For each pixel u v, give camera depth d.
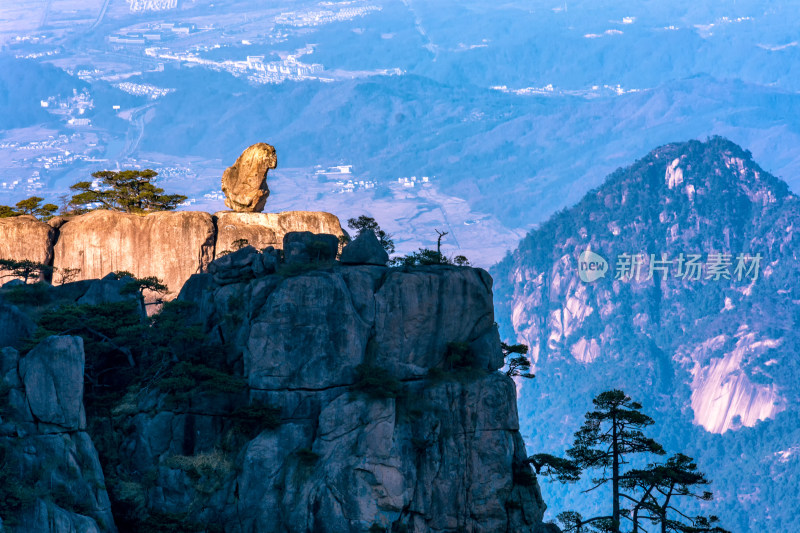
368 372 98.69
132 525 92.81
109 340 103.25
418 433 98.06
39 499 84.06
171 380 98.62
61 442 88.44
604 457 96.44
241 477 94.69
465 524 97.88
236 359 103.06
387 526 92.31
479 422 100.62
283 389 98.44
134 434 97.88
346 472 93.00
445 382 101.06
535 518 100.25
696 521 95.56
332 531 90.88
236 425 97.44
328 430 95.44
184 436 98.38
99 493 89.88
